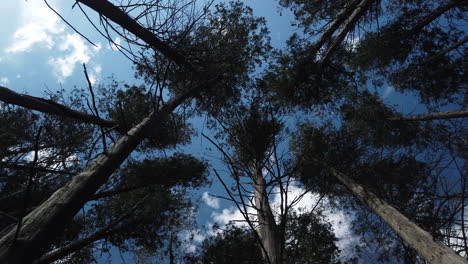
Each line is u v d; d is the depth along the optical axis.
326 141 8.38
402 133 9.46
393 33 9.28
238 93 7.92
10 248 2.15
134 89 8.27
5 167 6.17
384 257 6.63
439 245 4.37
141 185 7.22
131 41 3.57
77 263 7.04
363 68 10.16
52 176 6.77
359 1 8.66
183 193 8.98
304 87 9.71
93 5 3.53
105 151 3.90
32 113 7.40
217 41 7.01
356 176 7.98
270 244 3.32
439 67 9.59
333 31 9.45
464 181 2.82
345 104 9.41
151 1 3.41
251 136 3.80
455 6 8.91
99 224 7.77
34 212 2.67
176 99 6.70
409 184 6.68
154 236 7.48
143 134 5.00
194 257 6.21
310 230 6.51
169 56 5.08
